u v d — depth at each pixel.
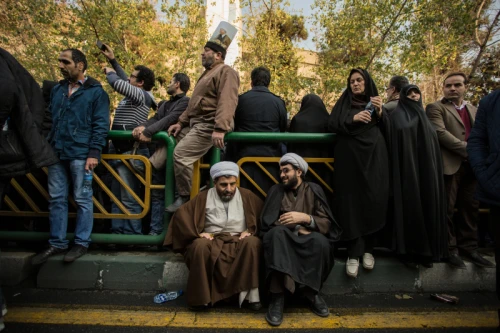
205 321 2.42
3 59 2.36
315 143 3.22
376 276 2.95
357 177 2.88
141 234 3.45
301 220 2.69
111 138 3.14
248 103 3.29
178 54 9.94
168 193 3.11
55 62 9.19
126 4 9.45
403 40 9.67
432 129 3.00
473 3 9.00
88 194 2.97
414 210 2.84
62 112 2.93
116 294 2.80
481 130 2.39
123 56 9.30
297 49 12.68
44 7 8.73
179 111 3.37
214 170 2.81
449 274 2.97
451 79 3.29
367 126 2.92
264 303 2.71
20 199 3.34
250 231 2.85
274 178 3.17
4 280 2.89
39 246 3.28
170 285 2.86
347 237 2.85
